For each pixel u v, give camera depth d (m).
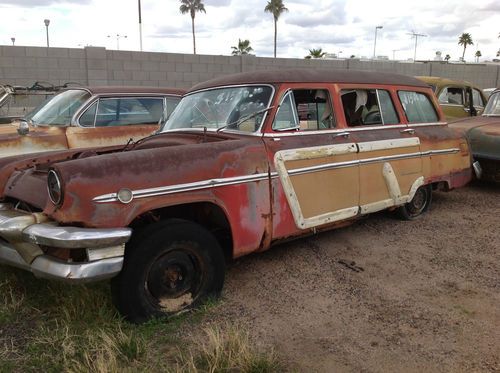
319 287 4.25
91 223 3.21
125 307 3.44
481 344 3.37
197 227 3.69
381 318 3.72
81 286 3.84
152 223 3.59
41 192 3.68
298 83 4.52
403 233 5.64
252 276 4.46
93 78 17.42
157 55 18.25
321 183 4.52
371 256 4.95
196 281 3.77
